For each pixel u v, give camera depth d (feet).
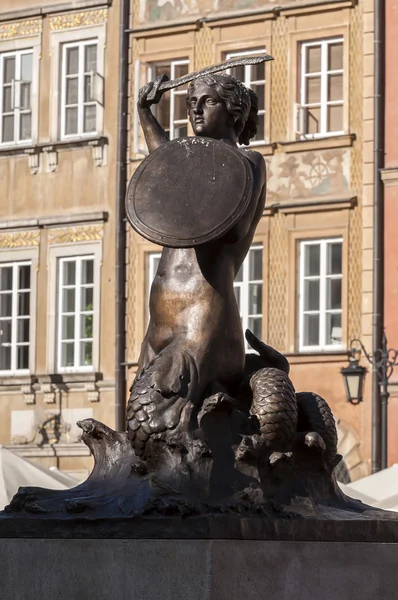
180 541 19.56
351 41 95.14
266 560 19.85
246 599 19.62
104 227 101.14
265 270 95.66
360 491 50.88
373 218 92.99
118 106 101.76
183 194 21.85
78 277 101.91
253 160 22.53
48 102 104.68
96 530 20.13
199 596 19.34
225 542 19.54
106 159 101.86
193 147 22.15
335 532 20.85
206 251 22.35
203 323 22.03
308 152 95.25
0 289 104.27
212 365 21.89
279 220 95.61
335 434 22.33
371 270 92.73
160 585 19.54
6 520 20.62
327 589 20.35
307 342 94.43
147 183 22.07
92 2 103.24
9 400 102.32
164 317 22.31
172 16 100.78
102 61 102.78
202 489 20.76
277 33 97.60
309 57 96.89
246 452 21.09
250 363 23.08
